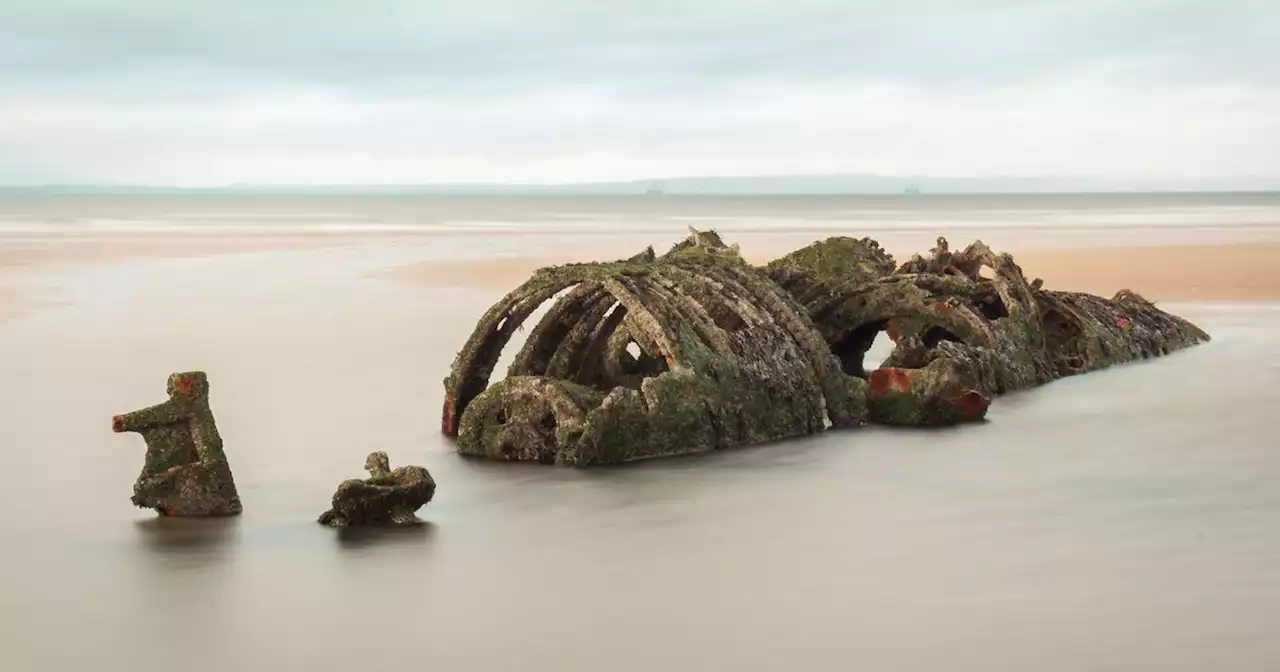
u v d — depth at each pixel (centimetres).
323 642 1025
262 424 1950
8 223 11106
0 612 1090
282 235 8912
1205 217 13050
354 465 1662
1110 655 984
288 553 1262
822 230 9575
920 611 1088
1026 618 1067
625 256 6125
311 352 2775
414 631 1049
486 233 9319
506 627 1057
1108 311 2733
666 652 1001
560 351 1847
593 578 1184
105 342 2928
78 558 1242
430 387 2306
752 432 1783
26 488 1534
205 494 1402
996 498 1478
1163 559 1233
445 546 1290
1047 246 6794
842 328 2289
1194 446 1781
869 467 1641
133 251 6638
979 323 2255
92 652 1004
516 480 1566
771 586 1157
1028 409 2081
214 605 1109
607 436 1644
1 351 2761
